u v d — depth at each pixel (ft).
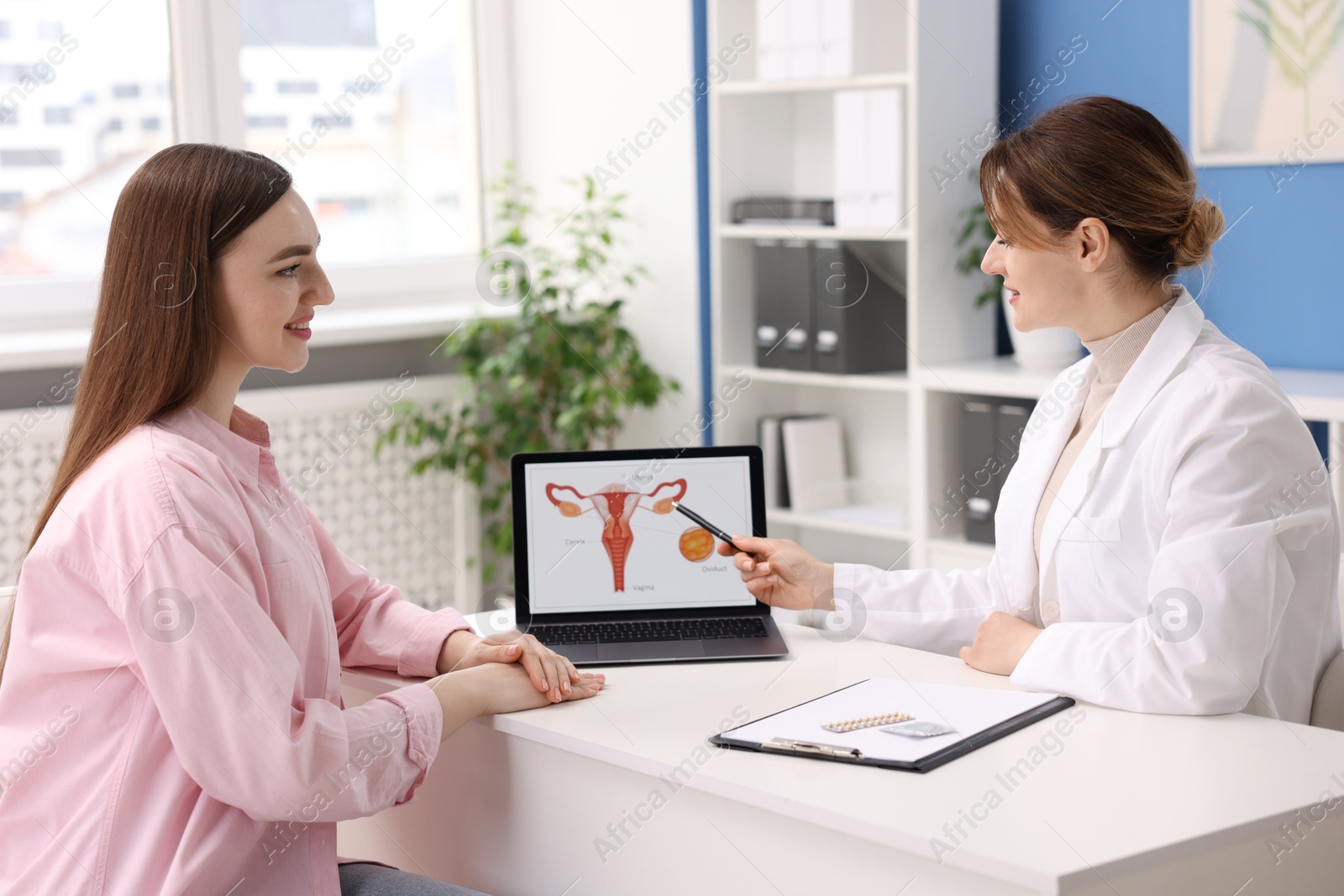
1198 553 4.53
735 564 5.70
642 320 12.35
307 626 4.57
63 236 10.61
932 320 10.25
